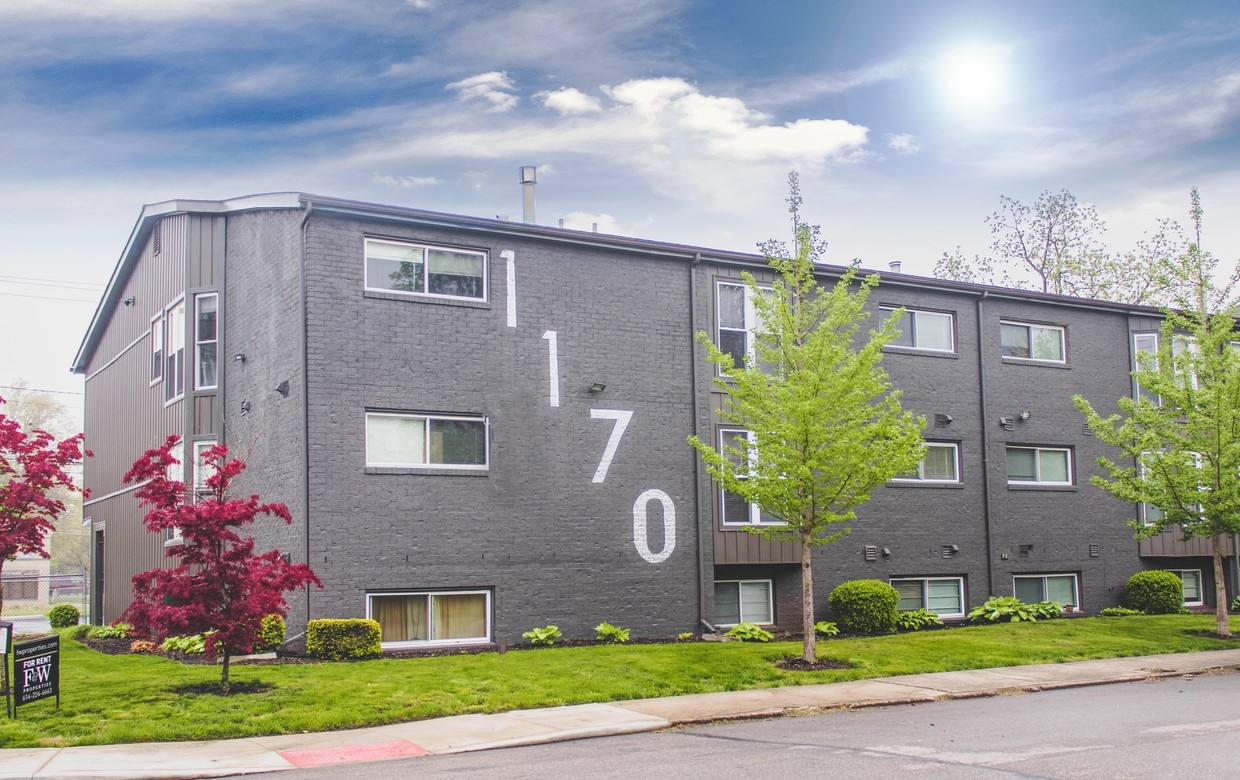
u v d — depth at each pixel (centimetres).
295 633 1802
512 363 2014
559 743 1199
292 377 1870
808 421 1705
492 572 1947
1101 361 2758
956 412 2520
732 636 2103
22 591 5384
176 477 2141
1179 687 1600
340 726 1260
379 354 1898
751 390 1802
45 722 1231
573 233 2078
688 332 2203
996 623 2409
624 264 2153
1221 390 2141
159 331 2362
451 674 1558
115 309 2762
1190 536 2239
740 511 2209
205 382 2139
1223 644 2055
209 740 1195
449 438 1955
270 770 1057
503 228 2012
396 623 1875
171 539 2192
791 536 1888
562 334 2070
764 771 1012
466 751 1150
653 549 2105
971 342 2570
